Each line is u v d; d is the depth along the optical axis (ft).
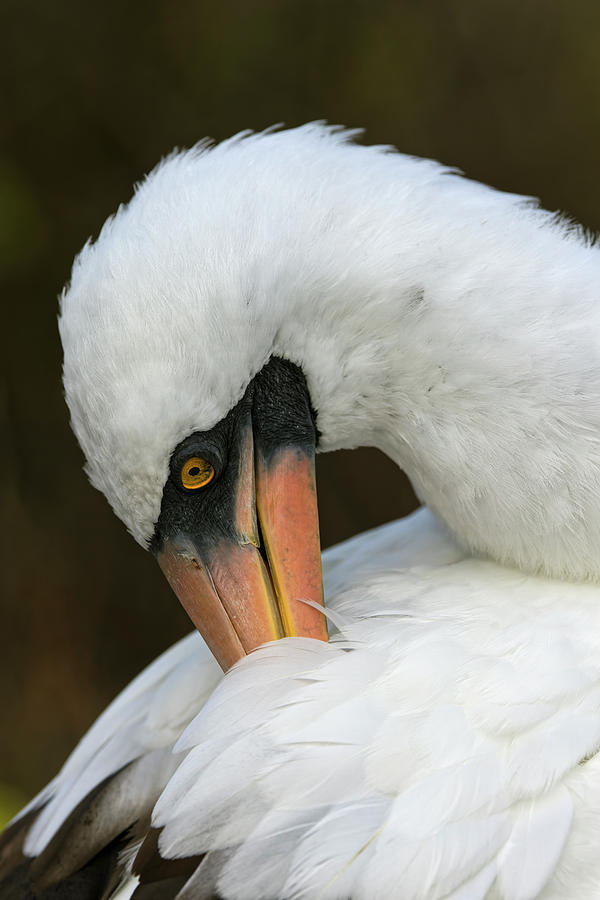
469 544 13.67
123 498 13.52
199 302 13.47
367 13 18.84
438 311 13.56
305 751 13.39
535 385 13.57
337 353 13.57
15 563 18.56
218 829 13.38
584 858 13.38
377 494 19.12
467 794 13.37
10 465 18.66
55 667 18.56
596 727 13.43
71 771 13.71
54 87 18.44
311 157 13.57
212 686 13.62
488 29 19.08
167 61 18.53
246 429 13.56
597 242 13.69
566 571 13.62
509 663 13.46
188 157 13.61
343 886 13.33
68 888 13.57
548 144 19.36
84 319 13.48
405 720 13.41
